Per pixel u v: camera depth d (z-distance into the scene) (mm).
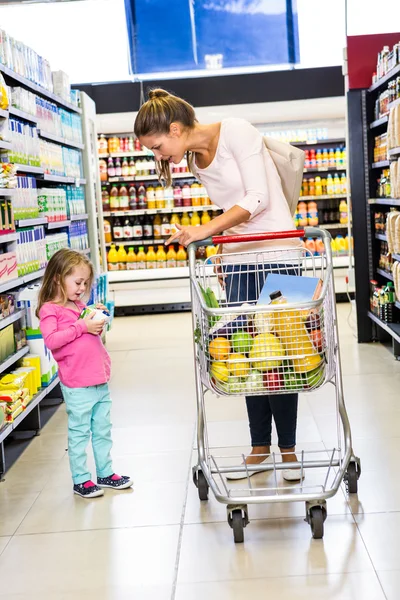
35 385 4387
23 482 3600
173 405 4883
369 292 6680
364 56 6582
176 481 3469
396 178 5430
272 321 2717
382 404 4605
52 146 5750
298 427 4172
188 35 9062
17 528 3043
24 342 4449
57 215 5789
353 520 2885
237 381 2738
